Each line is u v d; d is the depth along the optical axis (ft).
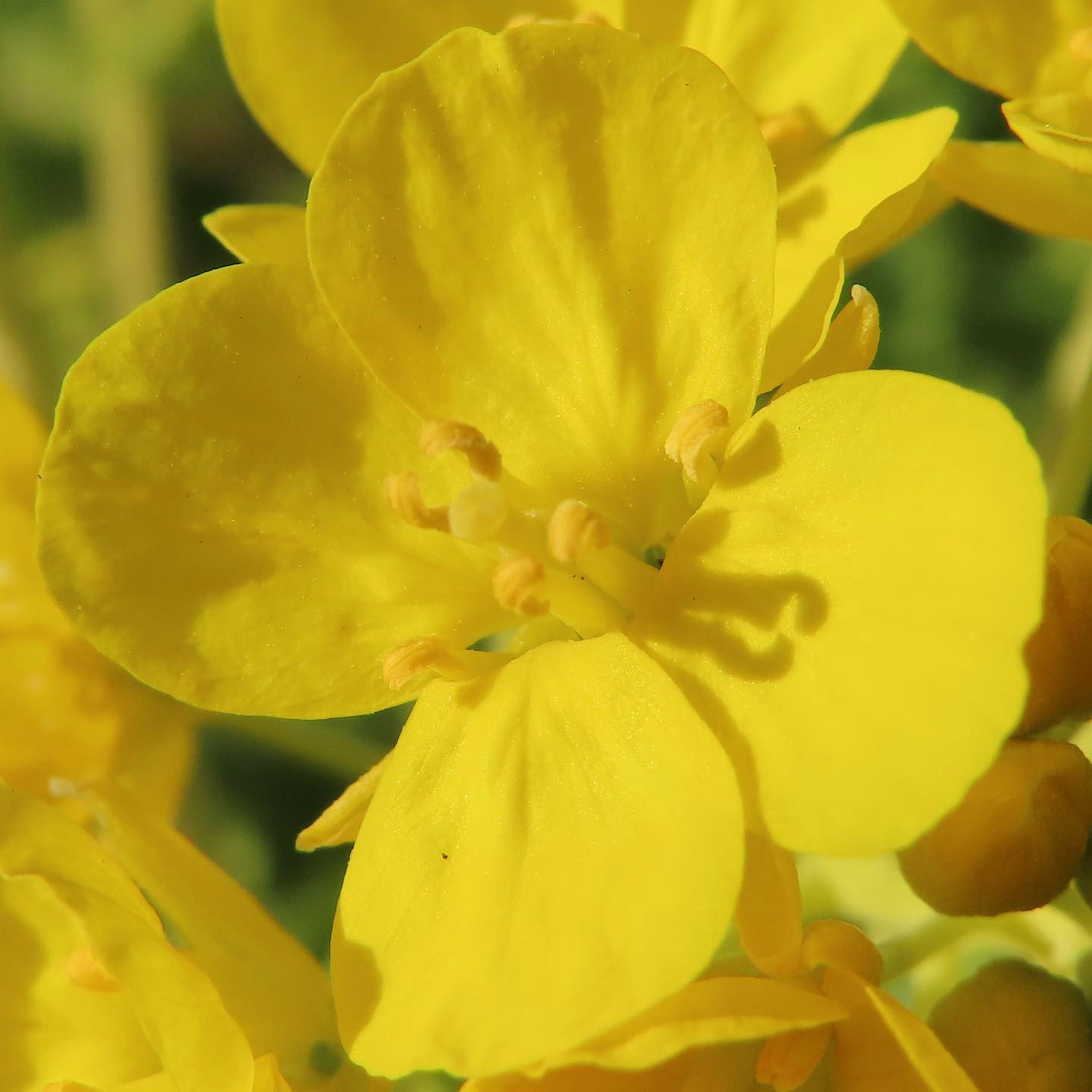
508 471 0.34
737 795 0.32
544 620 0.34
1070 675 0.34
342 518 0.34
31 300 0.45
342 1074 0.35
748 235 0.33
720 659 0.33
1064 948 0.36
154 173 0.44
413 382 0.34
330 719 0.42
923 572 0.32
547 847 0.33
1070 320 0.43
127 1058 0.35
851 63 0.36
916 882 0.35
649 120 0.33
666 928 0.32
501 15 0.36
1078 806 0.34
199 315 0.34
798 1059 0.33
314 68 0.36
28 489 0.38
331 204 0.33
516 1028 0.32
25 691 0.38
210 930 0.35
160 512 0.34
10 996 0.35
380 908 0.33
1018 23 0.35
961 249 0.43
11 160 0.47
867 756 0.32
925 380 0.33
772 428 0.33
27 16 0.45
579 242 0.34
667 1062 0.34
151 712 0.38
